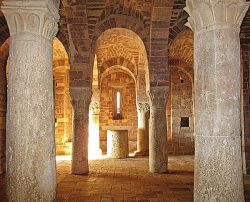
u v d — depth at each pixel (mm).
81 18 8805
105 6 8938
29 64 3367
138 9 9055
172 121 15359
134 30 9328
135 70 14570
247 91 9758
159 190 7086
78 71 9133
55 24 3744
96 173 9289
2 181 8352
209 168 3270
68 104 14758
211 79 3301
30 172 3307
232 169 3229
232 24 3324
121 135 13062
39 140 3369
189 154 14898
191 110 15422
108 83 17000
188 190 7086
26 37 3395
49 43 3625
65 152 14227
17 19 3402
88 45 9109
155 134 9336
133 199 6320
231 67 3301
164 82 9195
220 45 3291
